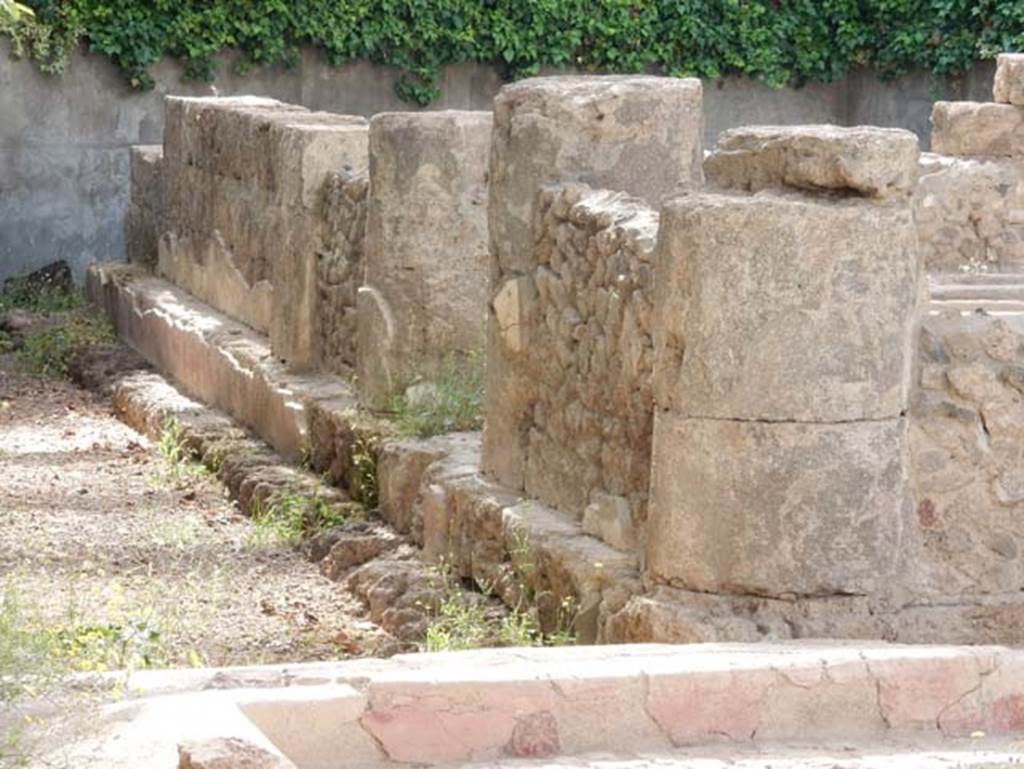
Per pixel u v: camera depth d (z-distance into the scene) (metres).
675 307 6.64
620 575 7.11
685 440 6.64
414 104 19.33
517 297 8.36
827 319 6.52
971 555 6.84
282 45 18.67
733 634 6.47
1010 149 12.54
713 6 19.67
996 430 6.86
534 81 8.56
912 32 19.09
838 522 6.57
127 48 18.20
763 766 5.23
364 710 5.29
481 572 8.22
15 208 18.11
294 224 11.81
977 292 11.28
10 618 5.71
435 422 9.84
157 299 14.79
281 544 9.83
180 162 15.29
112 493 11.06
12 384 14.69
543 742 5.44
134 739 4.80
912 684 5.74
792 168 6.62
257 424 11.91
